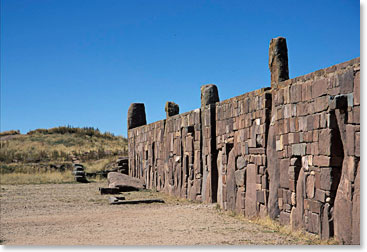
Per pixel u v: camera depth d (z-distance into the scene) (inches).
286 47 493.0
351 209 341.7
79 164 1462.8
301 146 419.8
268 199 491.8
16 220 575.5
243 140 558.3
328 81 377.7
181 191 806.5
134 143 1181.1
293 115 438.3
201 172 715.4
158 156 965.2
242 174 555.2
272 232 429.7
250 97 539.8
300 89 425.7
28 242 414.3
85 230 482.6
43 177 1296.8
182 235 426.0
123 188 971.3
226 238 401.1
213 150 669.3
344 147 359.3
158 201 743.7
